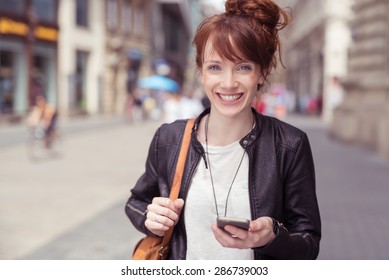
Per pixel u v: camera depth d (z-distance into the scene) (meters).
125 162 15.21
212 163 2.28
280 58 2.33
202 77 2.27
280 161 2.26
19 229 7.70
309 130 26.77
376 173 12.30
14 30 27.16
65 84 32.59
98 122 33.09
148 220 2.25
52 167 14.05
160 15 55.38
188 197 2.28
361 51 17.67
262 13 2.17
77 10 34.81
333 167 13.29
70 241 7.06
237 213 2.24
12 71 27.72
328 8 36.44
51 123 16.23
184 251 2.29
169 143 2.36
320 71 41.09
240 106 2.20
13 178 12.18
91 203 9.55
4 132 23.69
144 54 48.31
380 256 6.10
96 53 37.41
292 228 2.28
